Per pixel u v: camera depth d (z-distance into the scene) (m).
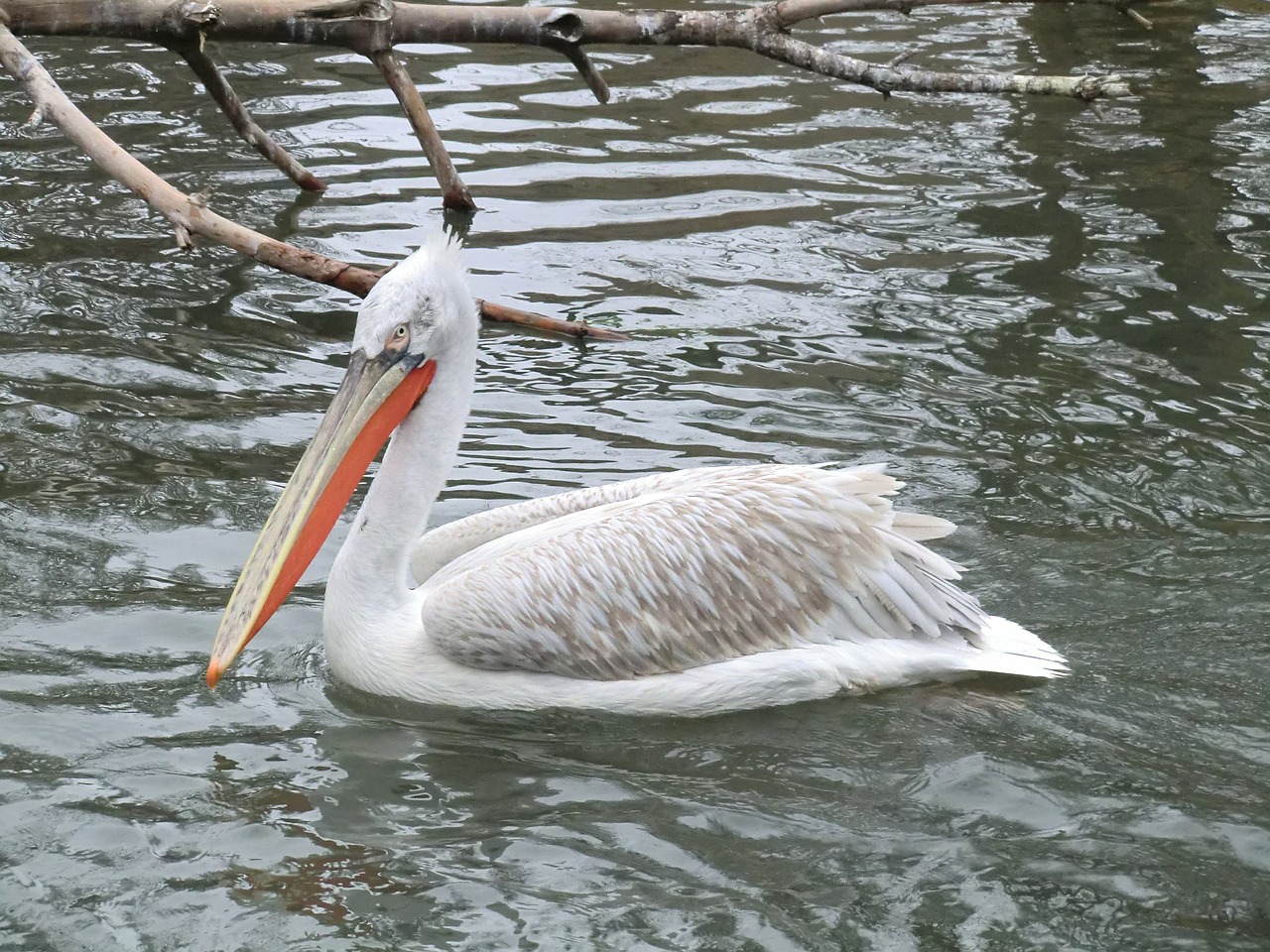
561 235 10.28
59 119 7.98
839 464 7.30
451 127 12.28
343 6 9.53
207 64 10.27
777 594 5.81
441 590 5.75
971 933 4.16
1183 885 4.38
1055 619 5.98
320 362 8.46
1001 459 7.37
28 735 5.08
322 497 5.53
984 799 4.85
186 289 9.41
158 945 4.06
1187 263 9.74
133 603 6.00
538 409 7.95
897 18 15.18
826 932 4.15
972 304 9.22
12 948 4.03
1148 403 7.93
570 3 14.34
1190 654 5.69
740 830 4.69
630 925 4.18
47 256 9.73
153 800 4.76
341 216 10.40
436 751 5.25
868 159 11.79
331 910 4.22
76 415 7.61
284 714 5.42
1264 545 6.51
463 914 4.21
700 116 12.71
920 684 5.80
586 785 5.00
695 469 6.31
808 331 8.90
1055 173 11.44
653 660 5.73
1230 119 12.45
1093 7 15.56
